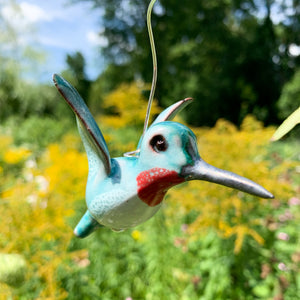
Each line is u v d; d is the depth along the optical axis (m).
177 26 2.96
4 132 1.78
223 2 2.91
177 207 0.61
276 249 0.53
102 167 0.15
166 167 0.14
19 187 0.45
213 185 0.50
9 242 0.41
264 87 2.71
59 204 0.46
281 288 0.49
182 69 2.91
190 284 0.52
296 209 0.58
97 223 0.17
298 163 0.54
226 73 2.78
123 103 0.93
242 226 0.48
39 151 1.45
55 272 0.43
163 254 0.52
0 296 0.39
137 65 3.14
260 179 0.50
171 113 0.16
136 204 0.15
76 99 0.14
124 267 0.53
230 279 0.51
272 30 2.79
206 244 0.55
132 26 3.19
